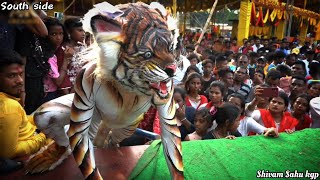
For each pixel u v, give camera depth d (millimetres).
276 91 3049
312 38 16500
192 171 1877
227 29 23906
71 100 1741
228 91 4160
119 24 1332
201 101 3605
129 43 1335
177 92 3074
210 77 4629
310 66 5094
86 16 1325
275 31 15961
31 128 1970
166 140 1577
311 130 2523
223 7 14039
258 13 13133
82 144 1484
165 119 1562
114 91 1496
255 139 2334
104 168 1852
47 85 2914
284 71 5125
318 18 16828
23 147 1830
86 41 1838
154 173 1835
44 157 1817
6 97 1859
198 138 2744
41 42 2699
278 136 2391
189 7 14703
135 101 1559
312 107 3018
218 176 1849
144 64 1358
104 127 1929
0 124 1684
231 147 2182
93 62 1474
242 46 10062
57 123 1720
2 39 2297
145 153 2027
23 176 1738
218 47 9805
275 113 3070
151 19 1369
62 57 2955
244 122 3055
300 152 2170
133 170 1849
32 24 2416
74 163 1860
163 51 1354
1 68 1923
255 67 6180
